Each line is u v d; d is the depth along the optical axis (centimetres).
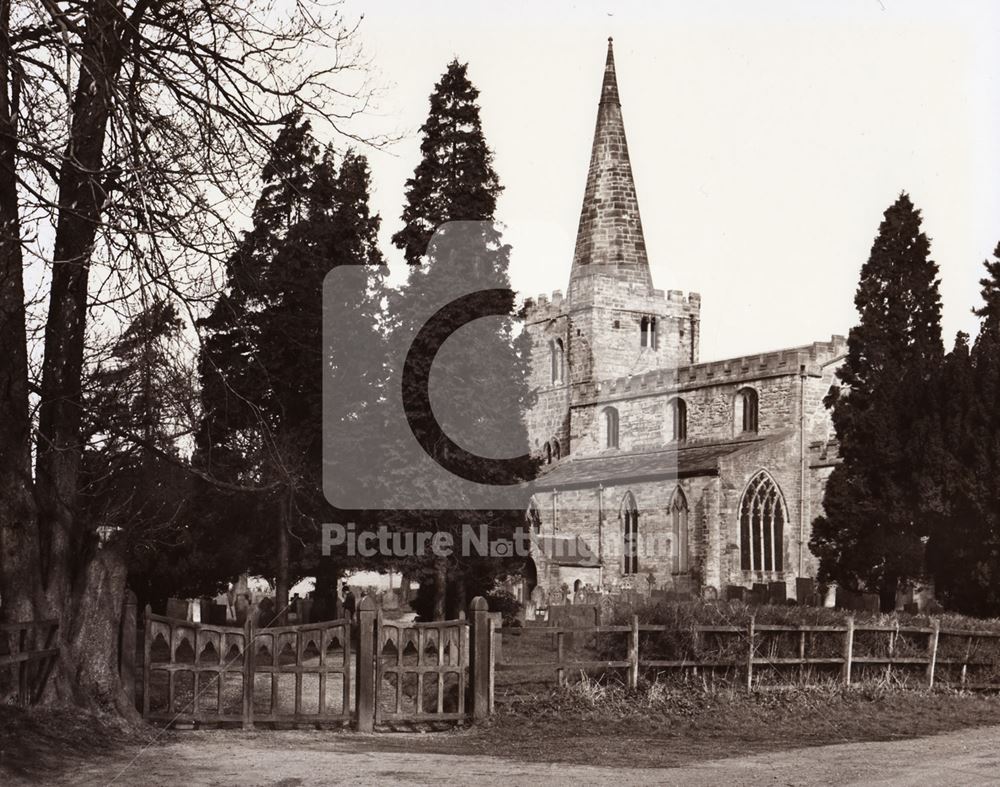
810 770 1330
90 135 1487
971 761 1396
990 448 3634
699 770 1333
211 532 3522
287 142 1659
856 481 4266
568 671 1870
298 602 3497
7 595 1529
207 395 1845
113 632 1594
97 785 1204
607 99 8069
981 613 3644
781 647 1959
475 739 1609
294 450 2955
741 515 6316
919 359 4341
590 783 1241
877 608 3866
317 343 3362
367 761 1388
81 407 1575
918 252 4916
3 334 1526
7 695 1460
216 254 1537
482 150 3716
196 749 1459
